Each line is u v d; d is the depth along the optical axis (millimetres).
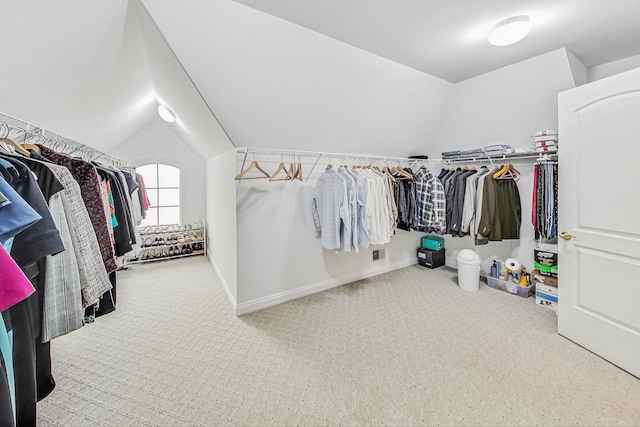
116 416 1403
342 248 2633
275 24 1752
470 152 3277
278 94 2205
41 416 1391
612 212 1738
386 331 2217
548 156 2545
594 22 1887
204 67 1822
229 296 2834
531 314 2480
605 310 1802
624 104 1662
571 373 1693
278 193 2725
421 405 1467
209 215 4281
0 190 700
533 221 2641
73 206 1141
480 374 1699
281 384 1635
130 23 1616
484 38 2062
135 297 2910
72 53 1456
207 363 1832
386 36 1993
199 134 3205
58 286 1002
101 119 2506
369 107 2723
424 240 4086
